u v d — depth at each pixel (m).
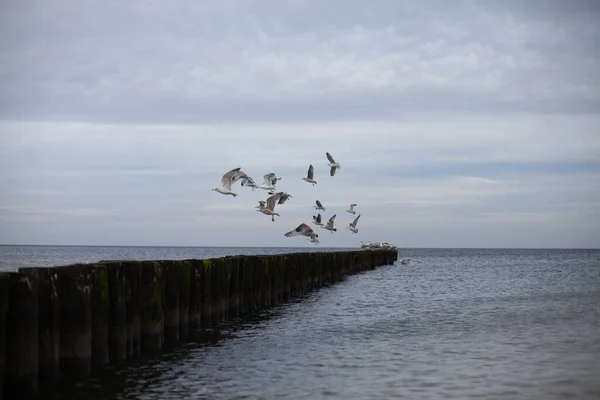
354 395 13.64
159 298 17.48
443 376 15.30
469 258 129.88
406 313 27.94
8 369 12.13
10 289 12.16
